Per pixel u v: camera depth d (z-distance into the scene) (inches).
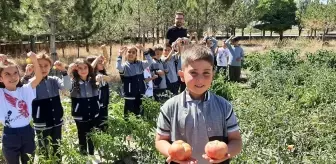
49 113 239.1
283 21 1943.9
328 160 215.6
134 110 344.5
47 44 1072.2
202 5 1244.5
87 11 681.0
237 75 643.5
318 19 1690.5
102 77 272.8
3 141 202.7
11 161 203.9
